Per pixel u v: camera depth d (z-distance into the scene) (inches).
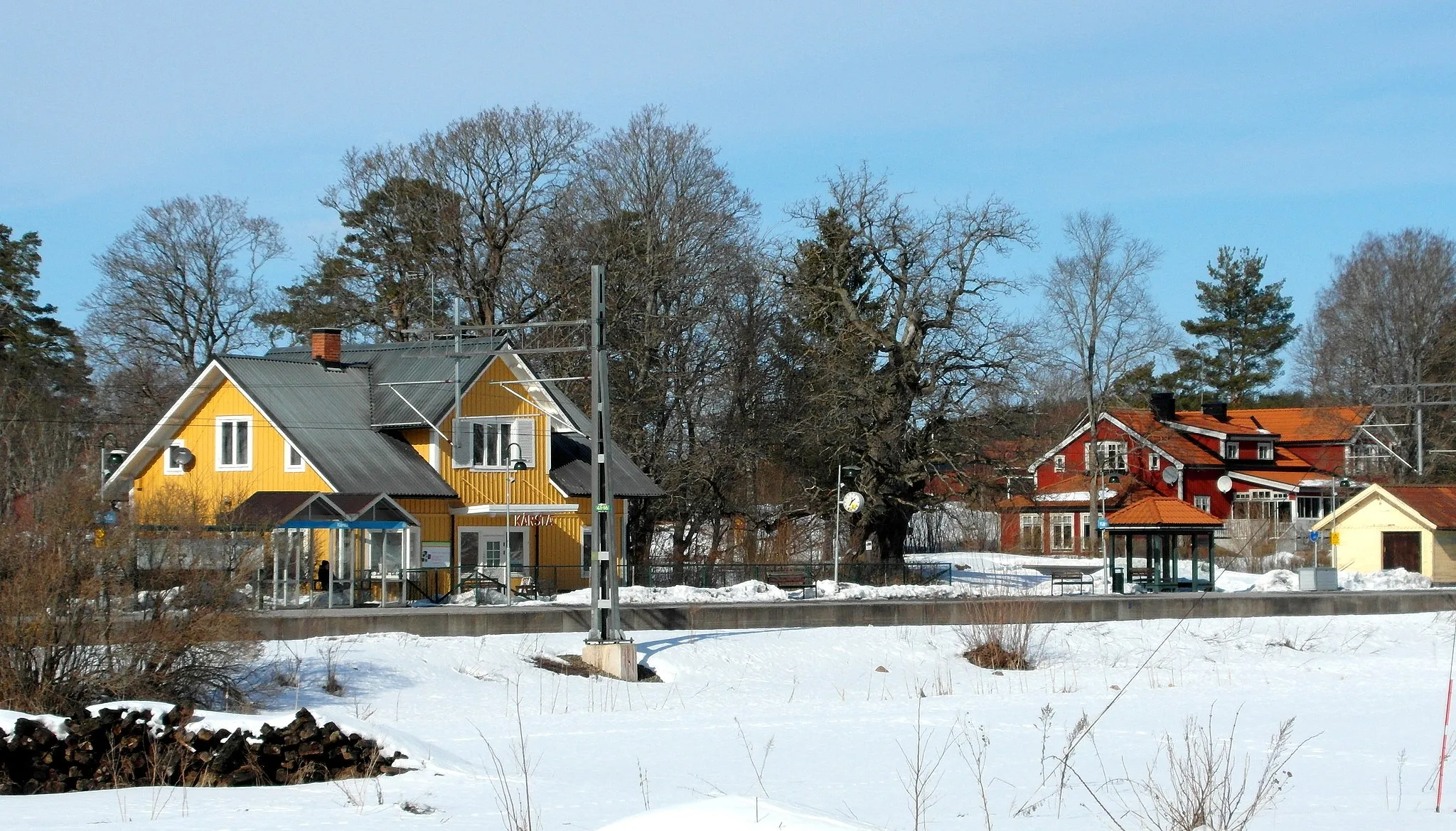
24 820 542.0
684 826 347.3
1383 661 1480.1
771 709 1102.4
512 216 2346.2
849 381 2226.9
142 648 960.3
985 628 1466.5
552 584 1985.7
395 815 546.6
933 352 2203.5
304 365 1999.3
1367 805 614.2
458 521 1920.5
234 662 1029.8
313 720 693.3
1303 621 1688.0
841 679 1337.4
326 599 1633.9
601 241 2362.2
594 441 1334.9
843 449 2245.3
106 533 962.1
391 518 1739.7
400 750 710.5
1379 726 936.9
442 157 2313.0
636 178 2401.6
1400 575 2182.6
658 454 2400.3
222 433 1908.2
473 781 657.6
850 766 777.6
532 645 1364.4
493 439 2011.6
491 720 1021.8
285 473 1854.1
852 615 1578.5
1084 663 1470.2
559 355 2356.1
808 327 2351.1
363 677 1178.6
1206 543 2935.5
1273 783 644.7
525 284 2375.7
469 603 1733.5
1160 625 1631.4
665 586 2053.4
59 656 927.0
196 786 663.1
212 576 1015.0
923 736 915.4
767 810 358.6
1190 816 556.1
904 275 2209.6
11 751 669.9
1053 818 583.2
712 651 1386.6
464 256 2316.7
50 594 923.4
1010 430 2269.9
